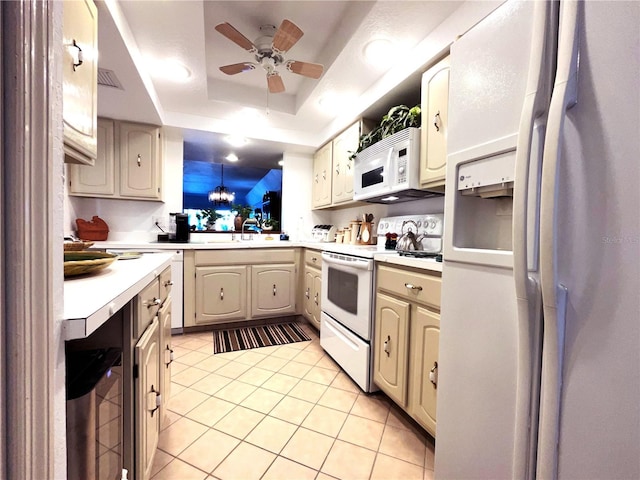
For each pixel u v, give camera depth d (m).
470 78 0.91
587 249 0.58
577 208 0.60
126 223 2.91
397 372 1.51
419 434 1.43
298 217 3.64
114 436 0.83
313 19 1.77
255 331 2.85
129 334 0.86
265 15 1.73
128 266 1.15
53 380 0.42
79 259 1.06
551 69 0.65
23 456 0.38
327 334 2.25
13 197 0.37
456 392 0.94
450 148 0.99
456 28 1.47
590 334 0.58
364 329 1.77
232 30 1.57
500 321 0.80
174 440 1.35
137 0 1.37
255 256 2.91
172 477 1.16
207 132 2.88
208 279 2.72
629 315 0.53
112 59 1.63
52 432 0.42
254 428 1.44
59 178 0.47
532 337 0.68
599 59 0.57
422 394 1.34
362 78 2.11
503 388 0.79
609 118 0.55
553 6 0.65
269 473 1.19
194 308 2.70
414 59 1.76
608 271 0.56
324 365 2.14
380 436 1.41
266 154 3.68
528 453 0.69
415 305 1.42
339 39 1.81
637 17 0.53
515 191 0.68
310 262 2.90
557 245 0.62
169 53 1.78
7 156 0.36
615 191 0.55
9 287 0.37
